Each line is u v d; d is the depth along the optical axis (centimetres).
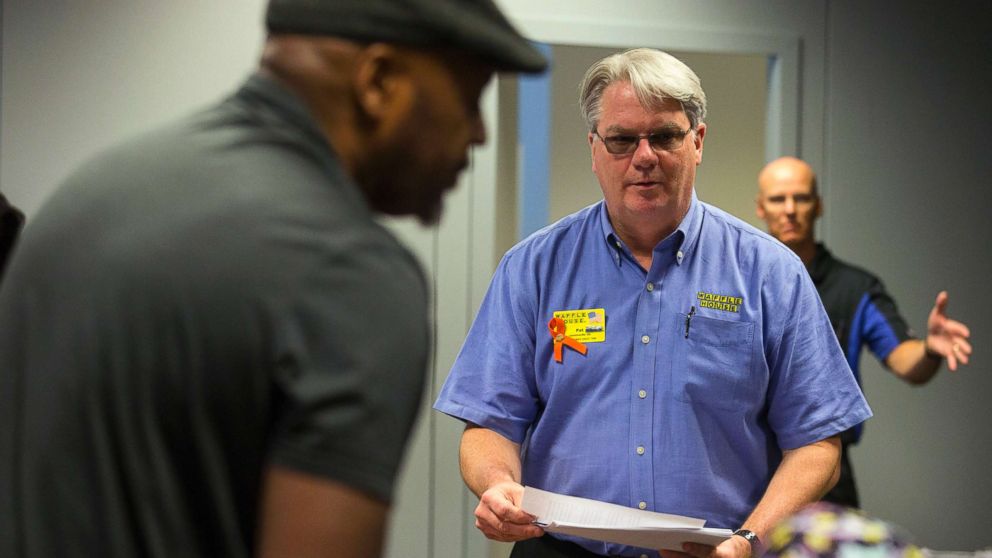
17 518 90
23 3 315
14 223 278
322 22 94
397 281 90
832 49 365
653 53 209
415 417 91
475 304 342
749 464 210
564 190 433
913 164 371
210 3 324
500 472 209
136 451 87
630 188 205
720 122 438
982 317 377
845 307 340
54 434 88
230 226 88
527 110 402
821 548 79
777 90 362
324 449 84
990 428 378
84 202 94
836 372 208
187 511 88
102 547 87
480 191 341
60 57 317
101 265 90
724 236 214
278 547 84
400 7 93
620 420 208
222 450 88
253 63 327
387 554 337
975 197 376
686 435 205
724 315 207
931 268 373
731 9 357
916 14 370
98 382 87
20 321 94
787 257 211
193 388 86
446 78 97
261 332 86
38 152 317
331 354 86
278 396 87
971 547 376
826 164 367
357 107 96
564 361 212
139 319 87
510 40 98
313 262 88
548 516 187
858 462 370
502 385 216
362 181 99
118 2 319
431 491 339
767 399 211
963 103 374
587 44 347
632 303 210
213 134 96
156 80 322
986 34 375
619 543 184
